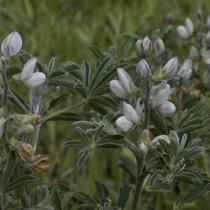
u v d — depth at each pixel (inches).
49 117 21.9
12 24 41.4
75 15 43.8
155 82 20.3
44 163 19.5
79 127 20.7
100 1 44.9
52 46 38.6
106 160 30.2
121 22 41.7
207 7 40.3
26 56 22.5
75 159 29.7
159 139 20.1
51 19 41.7
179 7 42.3
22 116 19.3
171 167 20.3
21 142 19.4
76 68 22.9
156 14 41.4
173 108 20.1
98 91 23.0
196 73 26.2
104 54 25.4
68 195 22.6
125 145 20.9
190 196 21.8
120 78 20.1
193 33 27.4
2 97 19.8
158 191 25.9
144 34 37.0
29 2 43.8
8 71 21.5
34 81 19.8
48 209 19.9
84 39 39.6
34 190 20.3
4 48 19.7
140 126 20.8
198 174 20.4
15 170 19.9
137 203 21.6
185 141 21.0
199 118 21.8
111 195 27.9
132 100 22.0
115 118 21.6
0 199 19.3
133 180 25.0
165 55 26.2
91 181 27.6
